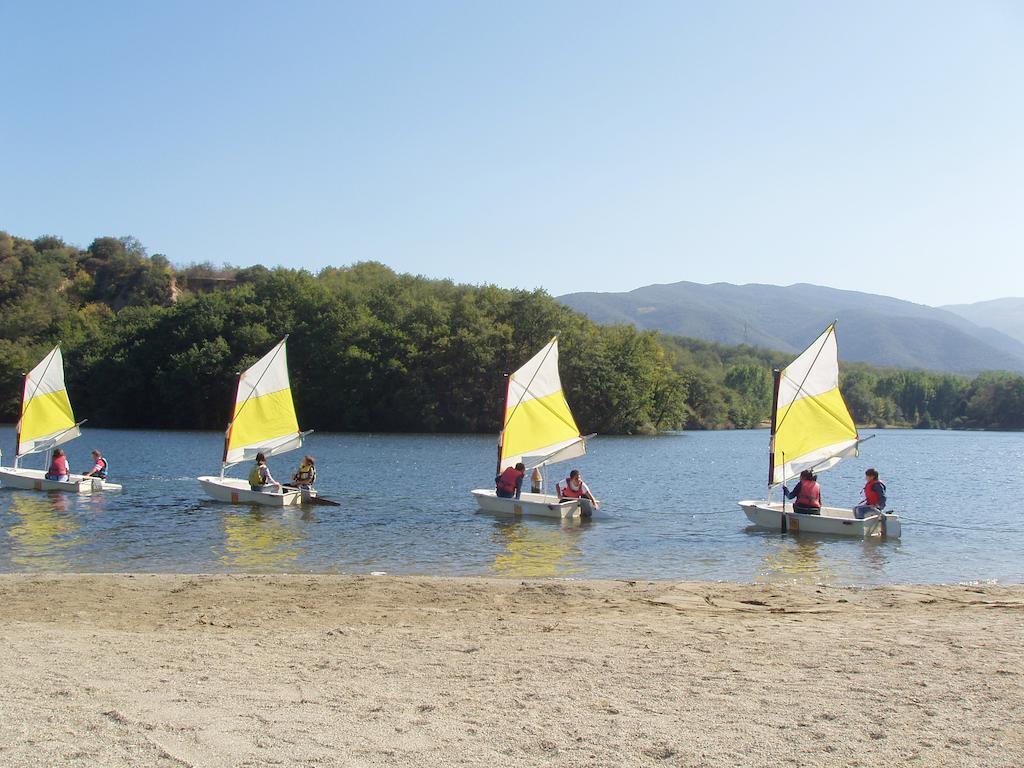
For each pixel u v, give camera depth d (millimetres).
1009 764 8141
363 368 109000
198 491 38719
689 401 151625
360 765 7988
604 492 42781
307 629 14430
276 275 122188
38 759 7934
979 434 160625
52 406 39750
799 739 8797
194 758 8070
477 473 51875
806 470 29703
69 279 164750
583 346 112250
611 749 8484
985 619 15281
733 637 13625
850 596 17859
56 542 25312
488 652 12586
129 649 12672
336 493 40000
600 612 16078
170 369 110562
